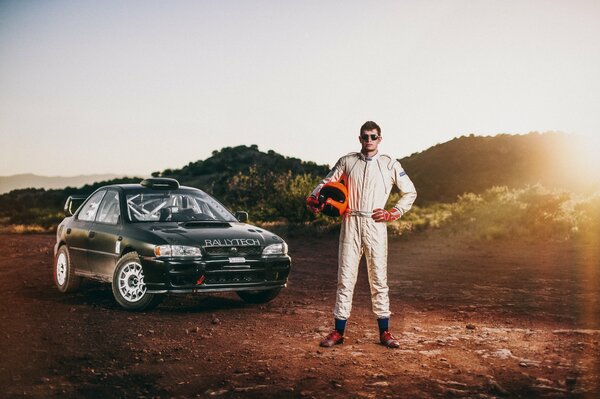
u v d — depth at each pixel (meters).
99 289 10.59
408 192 6.48
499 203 25.31
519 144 85.19
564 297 9.84
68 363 5.82
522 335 7.04
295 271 13.78
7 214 49.31
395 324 7.76
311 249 18.94
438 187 73.94
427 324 7.77
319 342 6.70
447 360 5.92
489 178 76.25
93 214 9.88
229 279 8.50
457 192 72.75
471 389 5.02
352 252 6.55
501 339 6.82
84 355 6.09
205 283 8.31
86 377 5.40
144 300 8.34
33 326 7.39
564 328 7.50
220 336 6.97
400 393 4.90
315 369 5.59
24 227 31.80
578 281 11.48
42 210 45.47
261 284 8.73
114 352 6.22
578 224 19.83
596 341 6.69
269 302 9.52
